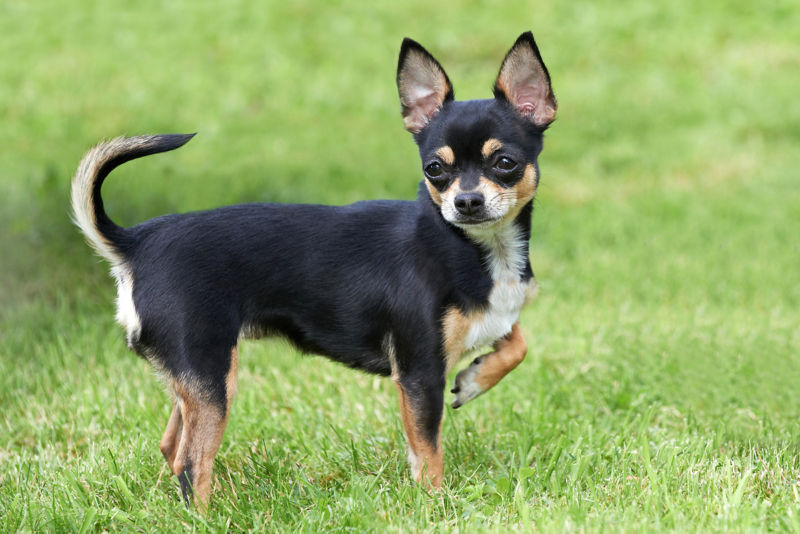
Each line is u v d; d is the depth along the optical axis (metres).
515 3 23.75
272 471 6.27
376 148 15.96
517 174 5.82
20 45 21.23
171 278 5.66
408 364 5.84
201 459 5.57
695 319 9.37
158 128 16.92
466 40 21.58
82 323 9.04
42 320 9.18
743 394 7.70
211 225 5.85
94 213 5.73
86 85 19.02
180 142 5.68
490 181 5.72
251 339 6.04
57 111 17.59
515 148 5.84
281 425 7.16
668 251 11.56
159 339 5.64
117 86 19.09
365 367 6.13
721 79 19.17
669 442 6.48
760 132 16.50
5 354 8.50
